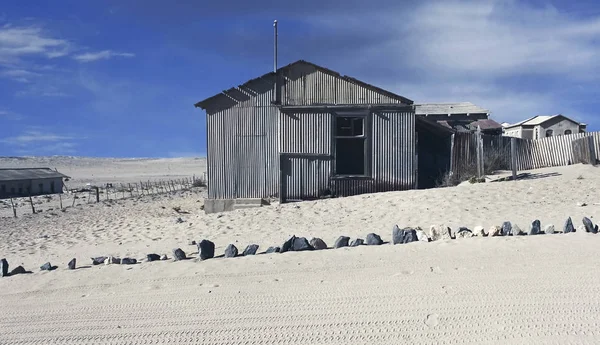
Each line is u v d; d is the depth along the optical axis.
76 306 7.44
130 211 23.89
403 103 18.56
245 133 19.53
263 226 13.74
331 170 18.70
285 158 18.81
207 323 6.51
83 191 45.56
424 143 22.89
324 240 11.16
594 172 18.12
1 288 8.66
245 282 7.87
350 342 5.82
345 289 7.29
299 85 19.06
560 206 13.41
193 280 8.15
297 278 7.87
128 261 9.83
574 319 6.01
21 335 6.56
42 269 10.03
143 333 6.36
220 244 11.64
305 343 5.86
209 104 19.69
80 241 14.25
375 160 18.58
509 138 22.14
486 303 6.53
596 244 8.50
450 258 8.23
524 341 5.58
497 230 9.55
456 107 29.69
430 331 5.95
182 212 21.61
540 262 7.82
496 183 16.88
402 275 7.65
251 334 6.14
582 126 41.28
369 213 14.35
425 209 14.04
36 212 27.25
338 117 18.84
